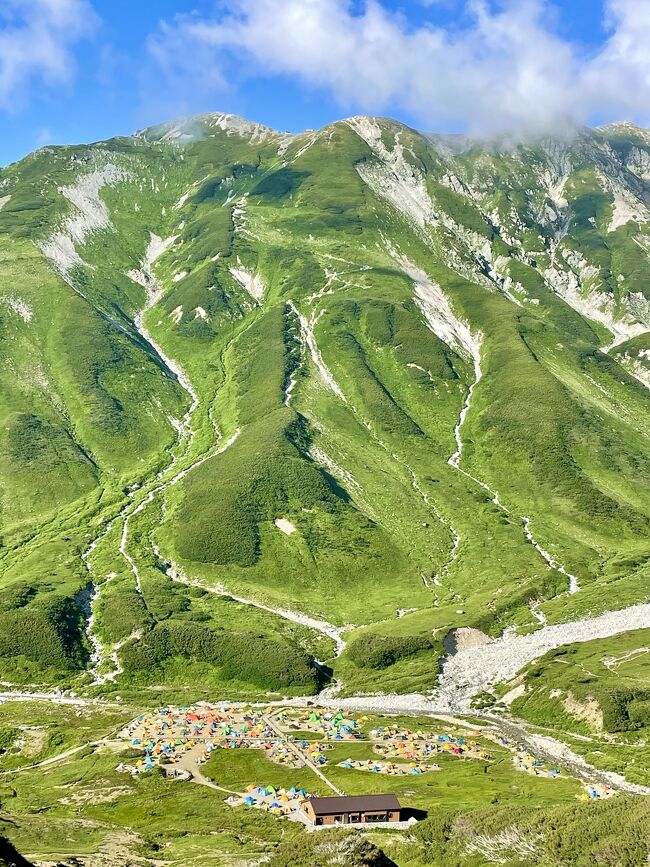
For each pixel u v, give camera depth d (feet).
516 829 379.76
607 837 350.84
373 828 430.20
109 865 363.76
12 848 338.95
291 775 533.14
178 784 519.19
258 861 365.40
